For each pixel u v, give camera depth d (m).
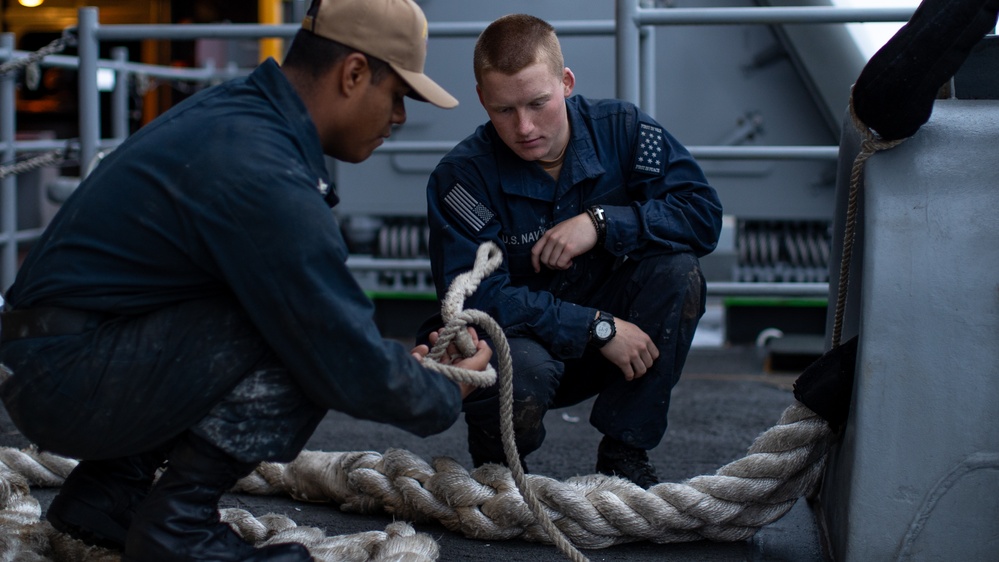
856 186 2.08
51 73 8.73
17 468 2.66
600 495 2.23
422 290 6.02
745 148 4.19
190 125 1.76
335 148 1.92
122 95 7.30
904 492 1.86
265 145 1.73
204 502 1.84
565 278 2.43
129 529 1.87
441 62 5.80
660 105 5.61
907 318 1.87
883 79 1.87
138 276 1.75
